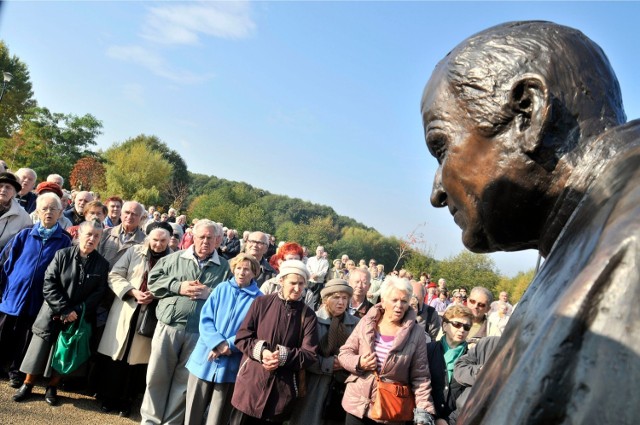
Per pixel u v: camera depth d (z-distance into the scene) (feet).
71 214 25.40
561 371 1.81
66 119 161.68
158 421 16.11
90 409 17.87
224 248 32.04
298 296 14.26
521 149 2.83
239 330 14.29
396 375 12.85
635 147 2.40
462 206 3.12
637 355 1.72
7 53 159.63
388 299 13.47
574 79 2.80
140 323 17.22
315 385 14.62
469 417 2.21
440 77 3.17
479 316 17.16
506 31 3.01
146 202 172.04
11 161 152.15
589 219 2.28
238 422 13.70
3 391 17.87
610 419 1.71
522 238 3.06
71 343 17.16
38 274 17.93
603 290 1.83
